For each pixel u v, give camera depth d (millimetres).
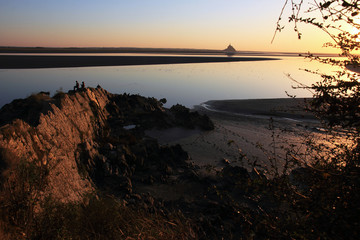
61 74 110250
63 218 6684
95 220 6715
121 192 19125
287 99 61969
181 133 36344
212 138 34688
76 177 17078
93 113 29766
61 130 19266
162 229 5859
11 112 20672
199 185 20922
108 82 91750
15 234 5816
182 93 76250
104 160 21469
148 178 21531
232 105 56969
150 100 43719
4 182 7164
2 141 10664
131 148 25938
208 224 14133
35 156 12797
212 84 97000
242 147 30594
